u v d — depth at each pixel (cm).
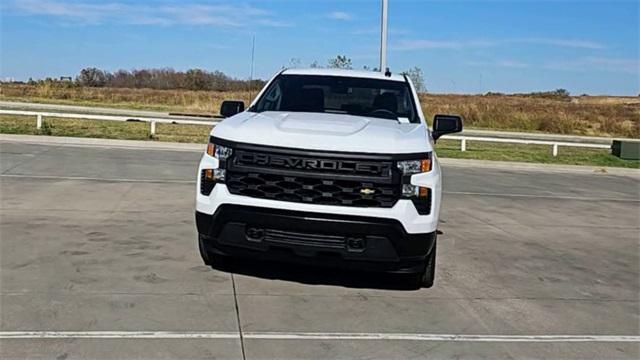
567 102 6806
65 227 822
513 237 939
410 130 625
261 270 660
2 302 529
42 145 1808
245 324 510
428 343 495
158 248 734
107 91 5256
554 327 548
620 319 580
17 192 1061
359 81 752
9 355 432
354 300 586
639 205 1396
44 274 610
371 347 480
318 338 491
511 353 484
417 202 563
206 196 591
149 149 1911
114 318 507
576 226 1077
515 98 7238
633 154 2409
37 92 4766
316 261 568
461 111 4244
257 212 563
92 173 1334
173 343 465
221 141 588
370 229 553
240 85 5766
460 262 759
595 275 739
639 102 7662
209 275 634
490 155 2275
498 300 614
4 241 730
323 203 557
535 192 1504
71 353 439
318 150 558
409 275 631
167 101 4641
